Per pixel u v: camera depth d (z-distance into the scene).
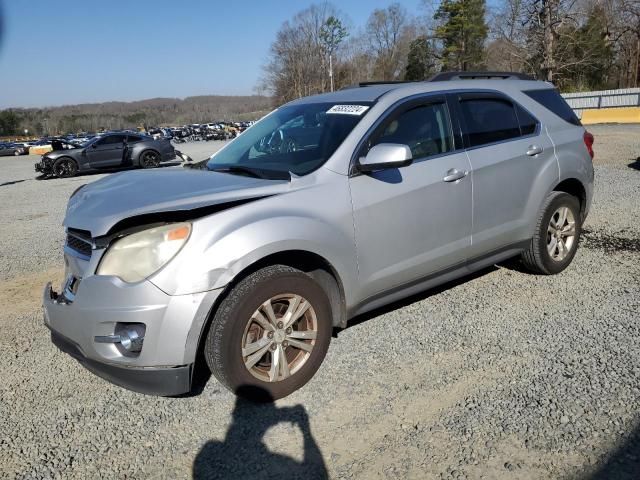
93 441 2.86
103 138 18.73
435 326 3.98
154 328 2.75
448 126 3.97
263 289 2.96
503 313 4.15
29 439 2.90
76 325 2.92
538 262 4.70
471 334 3.83
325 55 71.44
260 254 2.92
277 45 73.25
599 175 10.33
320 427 2.88
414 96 3.86
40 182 17.03
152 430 2.94
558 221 4.78
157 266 2.77
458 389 3.15
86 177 18.00
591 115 26.83
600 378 3.16
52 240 7.67
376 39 75.12
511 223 4.34
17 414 3.15
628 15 42.69
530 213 4.48
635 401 2.91
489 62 50.00
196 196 3.03
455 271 4.05
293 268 3.14
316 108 4.07
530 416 2.84
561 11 27.91
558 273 4.95
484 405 2.97
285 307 3.15
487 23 53.94
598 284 4.64
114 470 2.63
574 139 4.82
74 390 3.41
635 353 3.43
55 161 17.94
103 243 2.88
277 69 74.69
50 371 3.67
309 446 2.73
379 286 3.57
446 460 2.56
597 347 3.54
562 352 3.50
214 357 2.93
